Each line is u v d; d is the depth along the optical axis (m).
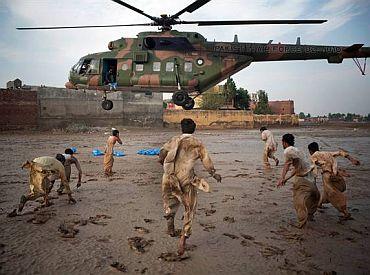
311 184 4.74
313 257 3.63
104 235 4.27
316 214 5.39
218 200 6.22
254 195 6.66
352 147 17.06
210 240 4.13
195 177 3.75
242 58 14.94
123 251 3.74
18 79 36.69
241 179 8.48
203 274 3.19
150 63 14.67
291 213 5.38
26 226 4.62
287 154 4.83
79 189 7.20
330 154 5.20
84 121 36.88
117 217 5.08
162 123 42.94
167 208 3.94
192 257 3.60
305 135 28.94
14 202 5.96
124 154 14.30
